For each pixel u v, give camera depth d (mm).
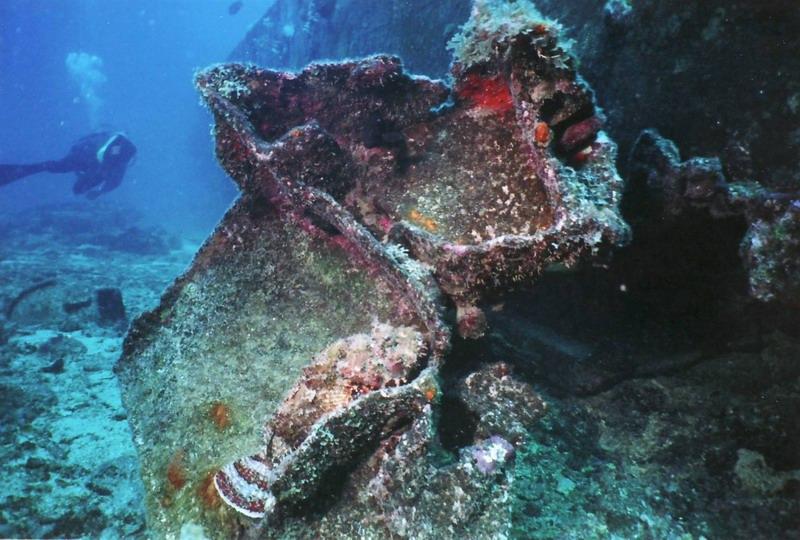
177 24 90438
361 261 2932
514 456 2059
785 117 2613
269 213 3283
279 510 2180
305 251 3115
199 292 3385
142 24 88625
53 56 93938
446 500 1950
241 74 3092
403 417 2168
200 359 3143
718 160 2707
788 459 2736
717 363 3178
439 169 3047
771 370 2994
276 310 3068
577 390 3236
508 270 2414
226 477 2453
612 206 2270
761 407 2938
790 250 2406
